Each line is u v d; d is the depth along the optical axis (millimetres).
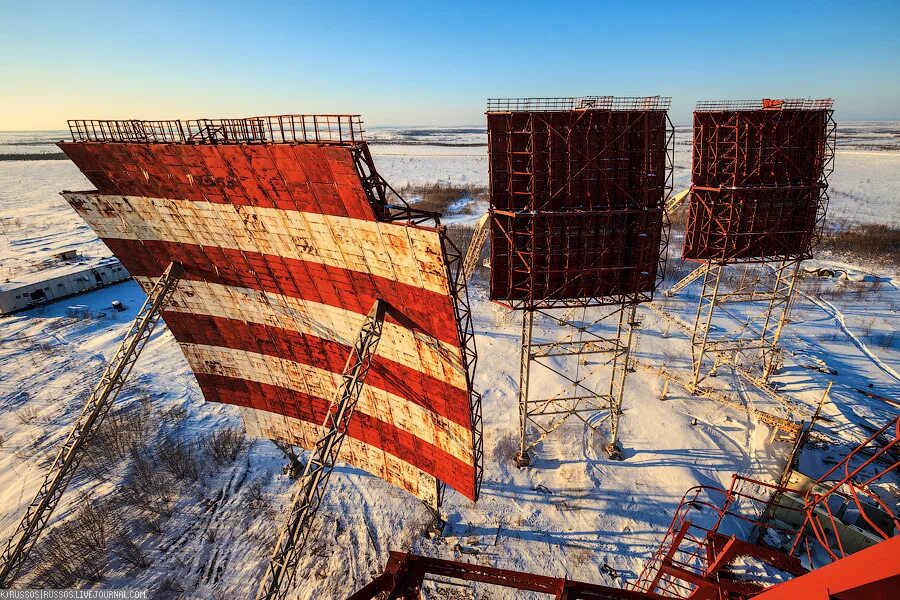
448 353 16484
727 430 29516
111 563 21625
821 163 26844
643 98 20609
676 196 33344
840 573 7246
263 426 25578
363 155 14359
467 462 18734
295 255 18078
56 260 60969
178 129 17250
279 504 25125
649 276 22844
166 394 34688
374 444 22438
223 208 18172
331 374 21422
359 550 22422
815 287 51375
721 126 26031
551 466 27141
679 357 38031
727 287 52188
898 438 11836
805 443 26906
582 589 11453
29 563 21312
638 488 25422
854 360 37094
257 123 15734
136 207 20078
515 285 22438
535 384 34500
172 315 23266
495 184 21078
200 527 23734
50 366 38375
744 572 20641
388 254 15344
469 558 21875
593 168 20688
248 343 22766
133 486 25547
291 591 20594
